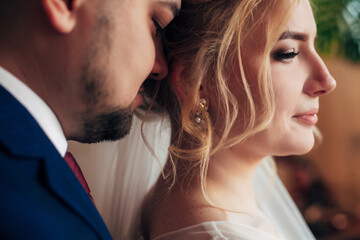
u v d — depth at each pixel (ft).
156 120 5.03
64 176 2.77
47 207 2.53
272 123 4.06
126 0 3.15
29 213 2.40
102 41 3.08
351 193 17.71
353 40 7.07
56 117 3.19
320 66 4.04
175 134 4.51
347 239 14.94
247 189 4.55
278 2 3.80
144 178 5.45
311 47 4.07
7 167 2.51
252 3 3.84
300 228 6.29
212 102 4.17
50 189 2.63
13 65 2.98
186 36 4.13
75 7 2.97
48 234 2.42
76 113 3.22
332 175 18.15
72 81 3.09
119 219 5.40
